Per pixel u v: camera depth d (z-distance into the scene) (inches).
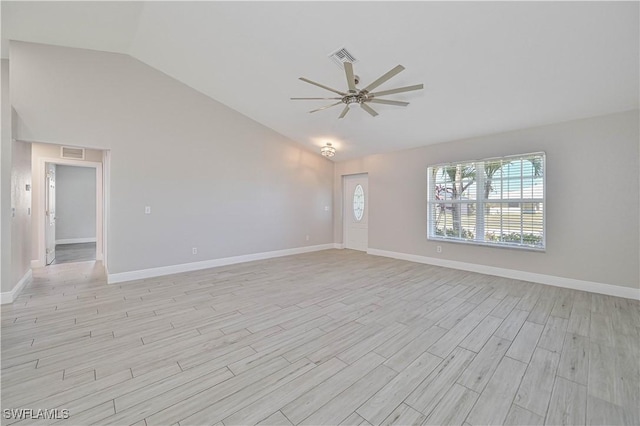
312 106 185.9
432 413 61.7
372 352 87.0
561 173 152.3
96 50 151.5
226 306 125.0
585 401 65.3
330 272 186.2
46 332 98.9
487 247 181.2
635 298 132.5
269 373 76.1
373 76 139.8
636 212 132.2
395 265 207.3
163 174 175.5
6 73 126.4
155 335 97.4
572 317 112.8
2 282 125.6
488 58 115.4
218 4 114.3
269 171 232.7
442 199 204.2
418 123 180.1
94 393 67.6
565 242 151.6
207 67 162.6
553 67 114.0
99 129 153.0
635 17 87.8
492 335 98.0
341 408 63.1
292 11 110.7
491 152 178.4
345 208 290.7
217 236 201.8
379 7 101.8
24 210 152.4
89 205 328.8
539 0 88.2
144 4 116.8
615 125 137.0
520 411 62.2
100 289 147.4
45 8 110.1
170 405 63.8
